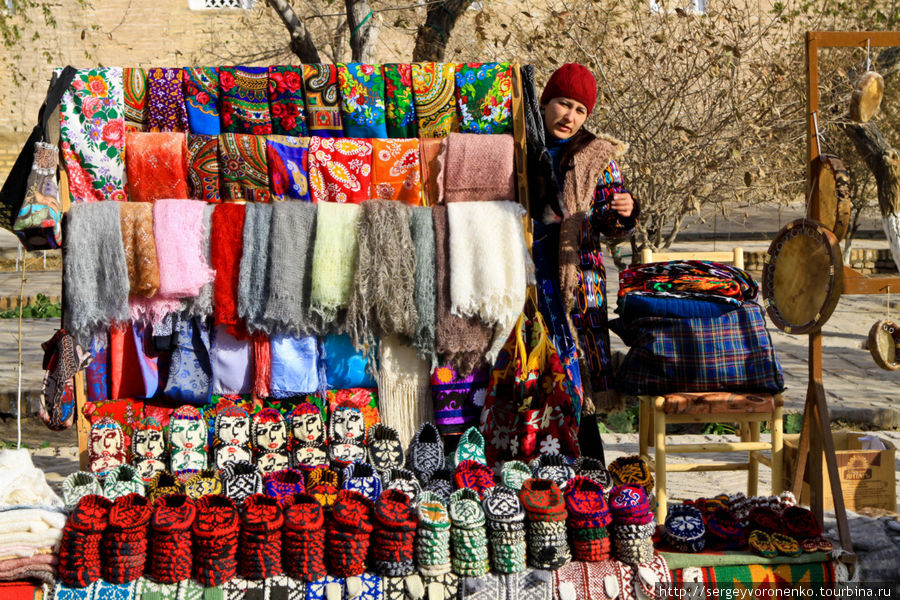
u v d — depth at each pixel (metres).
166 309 3.52
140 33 14.16
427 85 3.78
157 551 2.88
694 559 3.11
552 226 3.89
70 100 3.60
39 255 13.48
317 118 3.77
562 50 7.03
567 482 3.23
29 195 3.36
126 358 3.61
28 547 2.85
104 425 3.53
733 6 7.26
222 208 3.56
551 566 2.98
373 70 3.77
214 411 3.63
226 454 3.49
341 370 3.71
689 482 4.84
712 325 3.73
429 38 6.81
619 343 8.07
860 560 3.22
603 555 3.04
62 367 3.44
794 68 7.02
